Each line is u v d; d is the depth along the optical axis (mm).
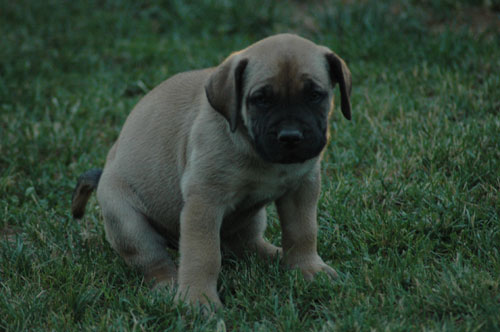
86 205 6711
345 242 5438
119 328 4258
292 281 4723
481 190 5859
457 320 4180
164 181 5285
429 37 9984
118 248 5461
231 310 4539
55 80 10086
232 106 4504
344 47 9914
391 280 4621
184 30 11734
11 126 8469
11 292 4969
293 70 4438
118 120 8727
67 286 4965
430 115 7336
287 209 5098
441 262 4746
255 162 4652
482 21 10695
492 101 7605
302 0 12320
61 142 8156
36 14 12891
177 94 5395
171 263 5387
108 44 11477
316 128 4496
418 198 5852
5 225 6438
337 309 4434
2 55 10938
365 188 6176
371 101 8109
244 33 11367
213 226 4723
